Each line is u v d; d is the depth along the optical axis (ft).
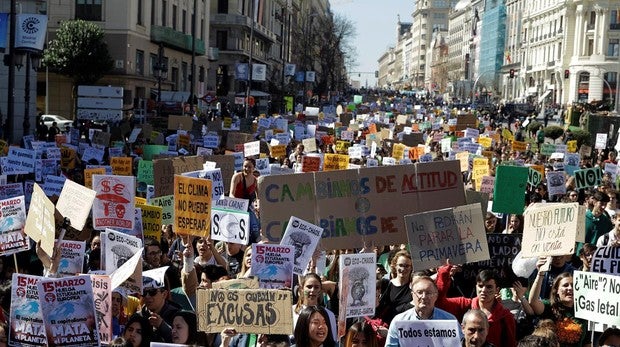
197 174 49.29
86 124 138.92
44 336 27.02
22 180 69.82
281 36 420.77
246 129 138.00
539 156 105.40
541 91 471.62
